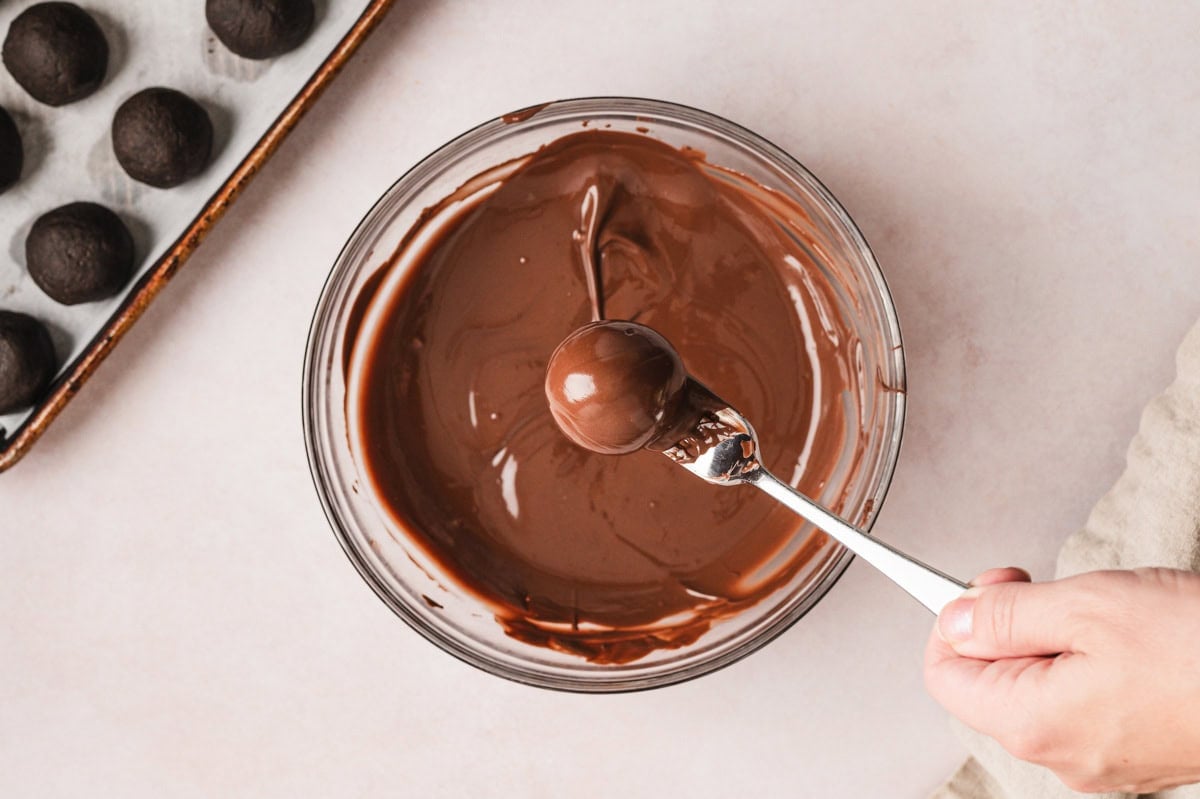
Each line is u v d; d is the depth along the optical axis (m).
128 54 0.66
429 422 0.64
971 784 0.66
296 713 0.67
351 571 0.67
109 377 0.66
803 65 0.66
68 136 0.66
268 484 0.67
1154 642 0.51
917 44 0.66
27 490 0.67
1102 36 0.66
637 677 0.62
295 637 0.67
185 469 0.66
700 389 0.59
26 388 0.64
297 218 0.66
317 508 0.67
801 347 0.65
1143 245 0.66
